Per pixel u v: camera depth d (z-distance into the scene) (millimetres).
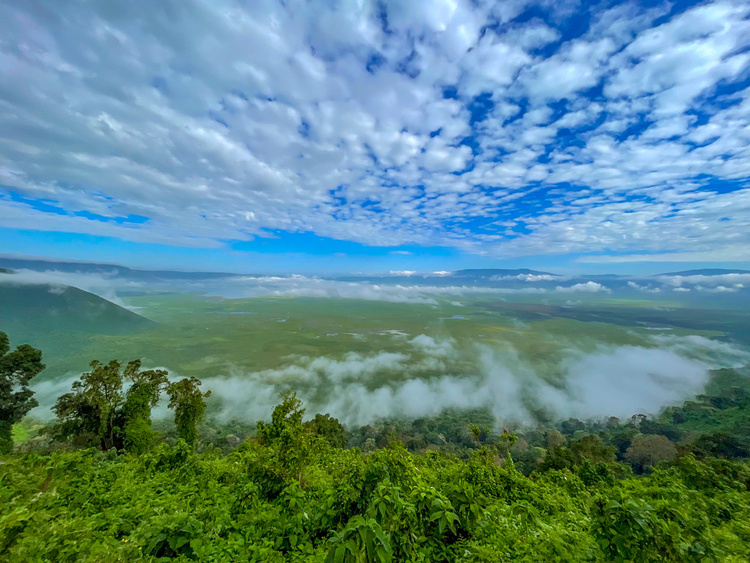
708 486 12188
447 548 6316
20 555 4965
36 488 8398
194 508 9031
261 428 11695
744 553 5758
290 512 8266
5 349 34312
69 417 33844
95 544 5723
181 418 38594
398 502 6016
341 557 4805
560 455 40312
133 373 37906
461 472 11625
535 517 7816
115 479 10820
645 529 5047
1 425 33375
